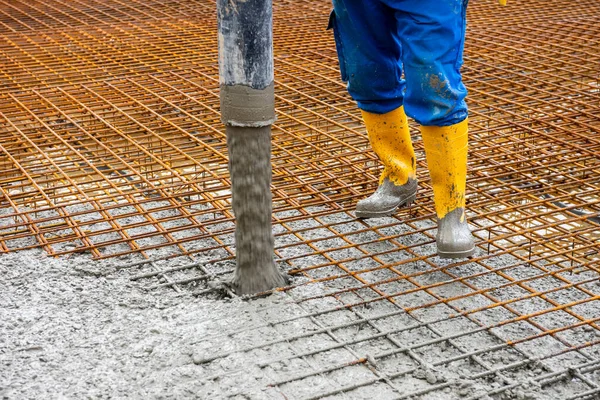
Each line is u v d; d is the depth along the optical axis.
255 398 2.63
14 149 4.89
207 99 5.88
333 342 2.99
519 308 3.25
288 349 2.93
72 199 4.39
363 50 3.59
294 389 2.70
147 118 5.48
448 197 3.49
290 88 6.02
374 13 3.44
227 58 3.03
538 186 4.41
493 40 7.25
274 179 4.50
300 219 3.99
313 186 4.52
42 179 4.77
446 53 3.26
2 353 2.88
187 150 4.96
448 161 3.42
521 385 2.71
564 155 4.73
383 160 3.96
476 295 3.35
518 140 5.03
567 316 3.19
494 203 4.22
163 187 4.36
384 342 3.00
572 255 3.77
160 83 6.17
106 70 6.50
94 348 2.92
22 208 4.32
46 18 8.22
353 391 2.70
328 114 5.62
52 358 2.85
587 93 5.81
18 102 5.67
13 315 3.13
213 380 2.73
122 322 3.10
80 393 2.65
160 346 2.93
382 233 3.96
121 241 3.78
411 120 5.47
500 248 3.75
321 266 3.54
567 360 2.88
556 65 6.46
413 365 2.85
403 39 3.30
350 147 4.89
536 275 3.53
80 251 3.72
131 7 8.64
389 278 3.51
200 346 2.93
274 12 8.45
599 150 4.83
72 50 7.07
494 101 5.78
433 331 3.05
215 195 4.50
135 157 4.90
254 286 3.32
